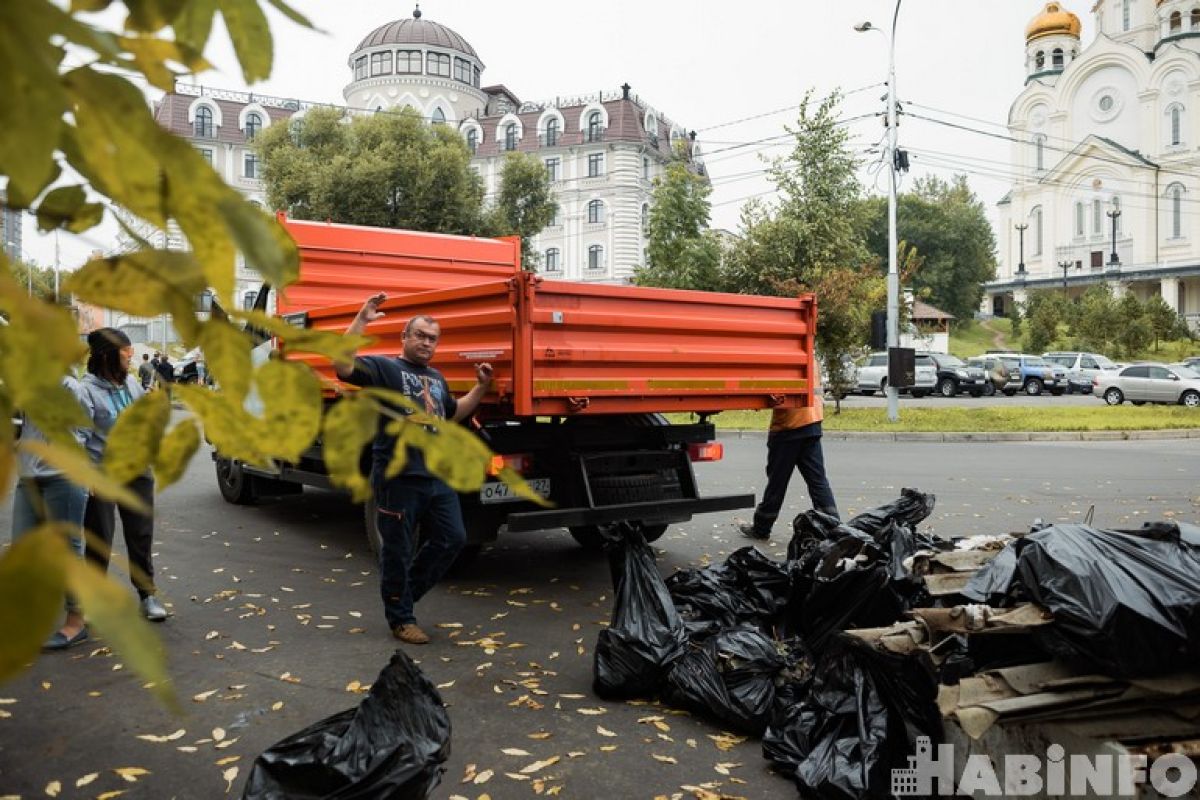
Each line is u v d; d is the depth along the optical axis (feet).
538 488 21.15
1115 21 270.87
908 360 67.62
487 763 12.06
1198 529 11.53
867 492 36.65
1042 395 128.16
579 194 205.98
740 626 14.39
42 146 1.76
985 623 10.29
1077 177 250.78
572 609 19.81
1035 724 9.83
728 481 40.11
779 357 24.27
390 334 22.85
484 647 16.94
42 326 1.90
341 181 112.37
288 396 2.45
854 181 79.15
